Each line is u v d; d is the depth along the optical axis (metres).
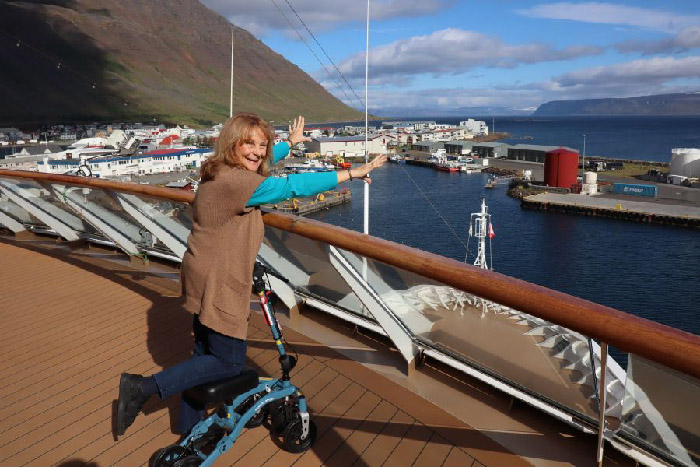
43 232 7.96
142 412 3.03
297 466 2.53
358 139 158.12
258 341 3.96
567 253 65.75
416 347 3.45
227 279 2.18
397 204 94.56
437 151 165.62
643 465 2.44
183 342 4.00
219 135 2.17
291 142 2.88
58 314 4.66
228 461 2.57
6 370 3.63
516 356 2.89
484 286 2.27
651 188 94.06
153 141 175.12
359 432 2.78
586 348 2.53
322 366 3.54
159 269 5.98
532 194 98.38
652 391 2.24
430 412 2.95
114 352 3.86
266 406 2.72
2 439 2.81
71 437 2.81
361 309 3.93
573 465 2.51
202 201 2.16
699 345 1.60
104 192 5.59
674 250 65.12
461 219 82.38
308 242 3.68
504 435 2.75
